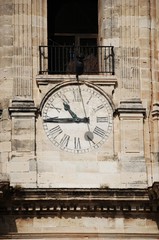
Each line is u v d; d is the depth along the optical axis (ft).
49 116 207.82
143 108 208.03
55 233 201.16
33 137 206.28
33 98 208.23
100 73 210.38
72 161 206.08
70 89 209.05
